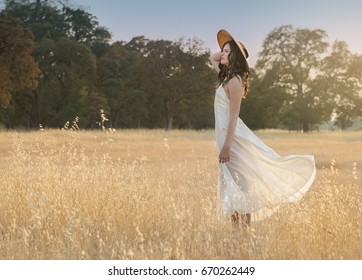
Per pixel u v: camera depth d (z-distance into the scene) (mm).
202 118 104125
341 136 51094
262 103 94875
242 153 7047
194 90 90812
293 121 93750
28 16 94438
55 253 5980
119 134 40688
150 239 6430
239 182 7023
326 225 6531
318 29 91312
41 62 81250
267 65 94000
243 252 5961
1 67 58531
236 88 6969
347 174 14859
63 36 92500
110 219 7066
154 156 22031
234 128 6957
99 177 8500
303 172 7168
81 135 36281
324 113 90375
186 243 6234
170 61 90375
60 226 6840
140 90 97375
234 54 7047
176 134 48812
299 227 6391
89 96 84562
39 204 6824
